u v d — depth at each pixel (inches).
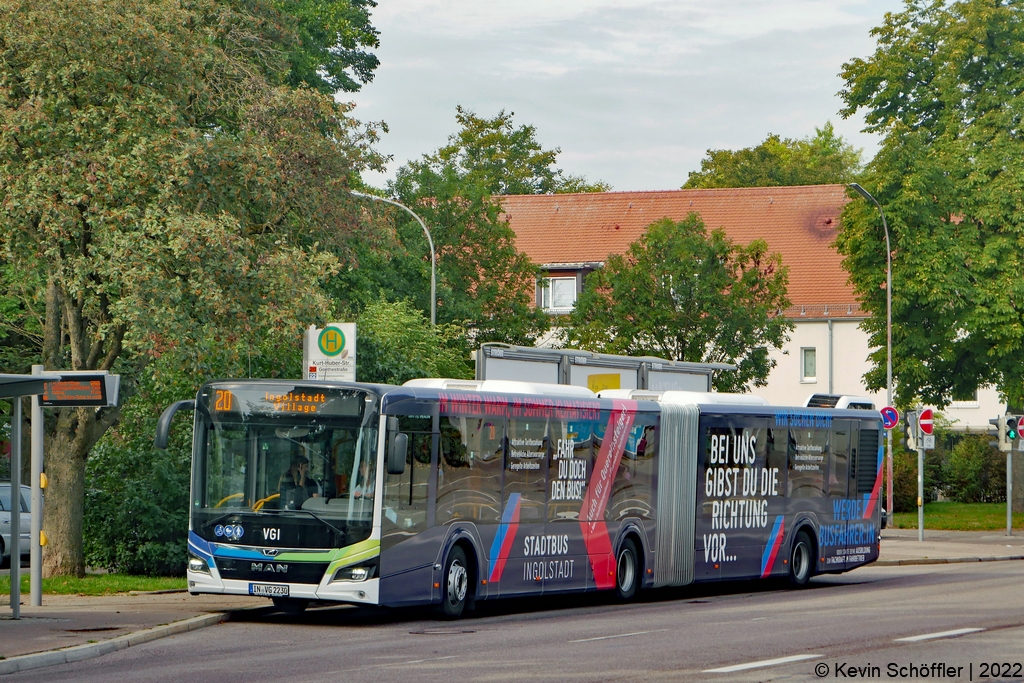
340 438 1294.3
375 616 1401.3
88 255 1657.2
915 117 3700.8
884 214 3440.0
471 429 1403.8
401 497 1306.6
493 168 6161.4
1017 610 1414.9
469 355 3442.4
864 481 2096.5
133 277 1512.1
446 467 1366.9
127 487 1770.4
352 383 1311.5
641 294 3243.1
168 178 1553.9
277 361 1932.8
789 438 1925.4
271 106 1681.8
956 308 3422.7
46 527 1722.4
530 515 1477.6
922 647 1051.9
